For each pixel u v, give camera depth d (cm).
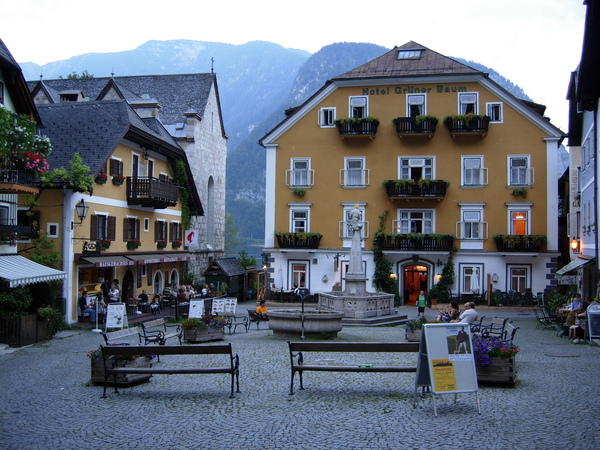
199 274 5078
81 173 2720
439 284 3900
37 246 2652
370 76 4072
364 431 953
